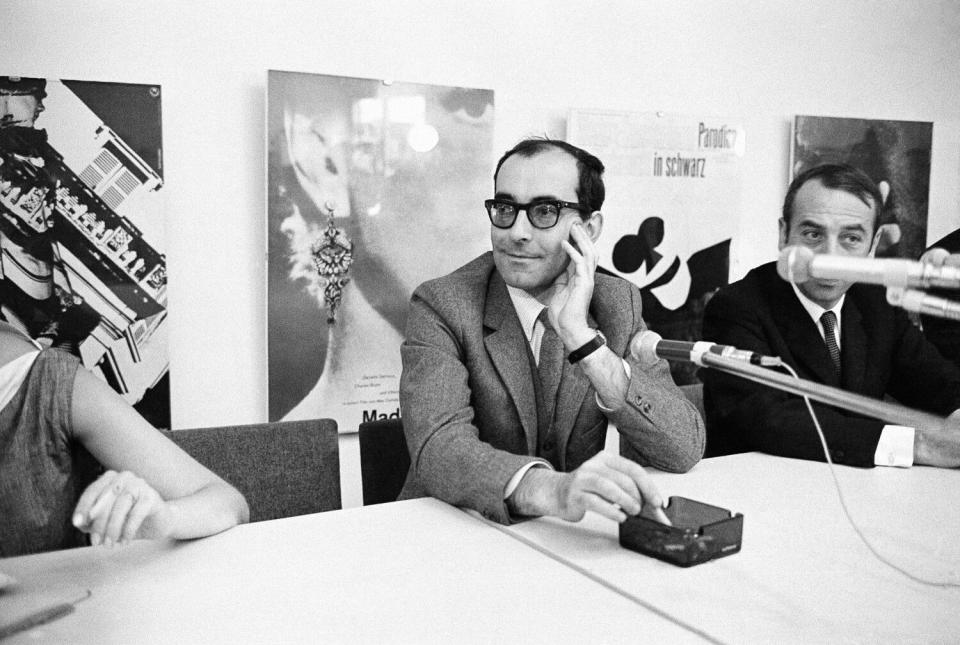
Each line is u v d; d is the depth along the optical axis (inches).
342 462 98.7
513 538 46.8
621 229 111.3
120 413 49.6
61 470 49.0
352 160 95.3
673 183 113.7
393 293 98.8
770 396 68.7
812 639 34.5
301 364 95.3
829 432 63.4
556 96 107.9
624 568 42.1
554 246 60.4
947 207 136.1
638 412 56.9
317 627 35.2
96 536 39.8
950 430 61.9
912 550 44.9
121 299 87.4
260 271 94.9
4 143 82.3
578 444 63.4
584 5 108.3
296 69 94.2
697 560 42.4
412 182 98.4
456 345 62.0
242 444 62.0
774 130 123.0
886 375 73.3
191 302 92.0
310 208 93.9
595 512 44.9
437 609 37.1
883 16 128.9
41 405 48.4
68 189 84.7
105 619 35.8
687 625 35.7
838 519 49.9
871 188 70.6
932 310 30.4
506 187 60.9
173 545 44.7
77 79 84.9
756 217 123.0
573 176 61.1
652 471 60.2
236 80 91.8
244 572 41.1
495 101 104.1
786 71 122.8
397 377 100.0
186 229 91.0
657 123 111.8
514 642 34.1
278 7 92.8
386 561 42.8
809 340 71.4
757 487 56.4
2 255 82.9
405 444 70.1
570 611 37.1
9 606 36.3
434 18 100.3
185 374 92.3
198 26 89.7
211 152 91.4
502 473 49.7
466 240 101.9
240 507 49.4
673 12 114.0
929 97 134.1
